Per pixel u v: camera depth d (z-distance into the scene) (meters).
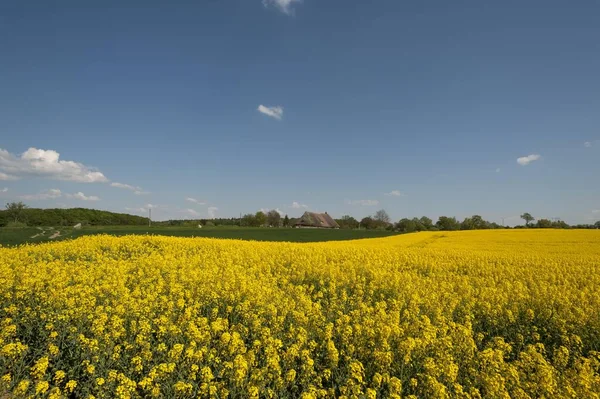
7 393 6.70
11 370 7.50
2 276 12.20
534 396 6.55
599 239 36.69
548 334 10.13
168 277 13.71
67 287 11.05
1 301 10.64
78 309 9.27
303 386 6.88
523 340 9.70
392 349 8.02
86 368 7.39
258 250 22.09
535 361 7.30
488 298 11.77
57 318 9.06
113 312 9.54
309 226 103.56
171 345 8.28
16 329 9.14
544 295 11.98
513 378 6.59
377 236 56.84
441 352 7.53
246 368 6.64
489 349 7.32
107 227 58.12
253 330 9.05
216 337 8.90
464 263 19.17
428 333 7.97
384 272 15.34
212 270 14.51
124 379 6.56
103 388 6.90
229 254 19.83
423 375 6.77
